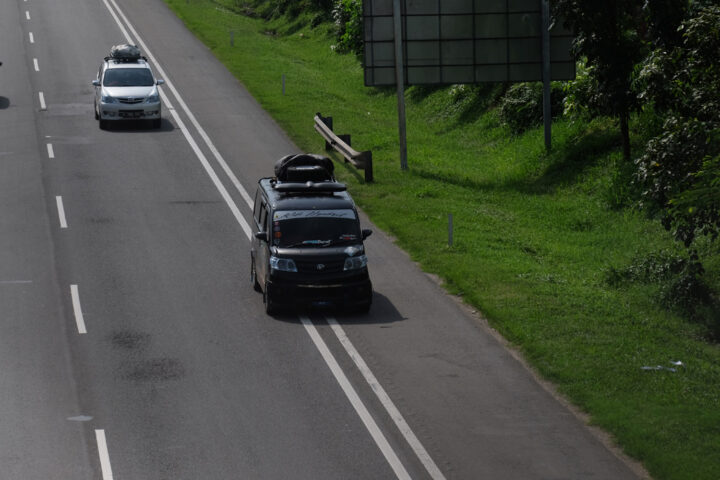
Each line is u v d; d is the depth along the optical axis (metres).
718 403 30.00
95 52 102.38
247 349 34.75
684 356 35.16
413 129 82.75
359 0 103.62
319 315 38.69
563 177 61.97
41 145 68.38
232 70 97.25
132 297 40.38
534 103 74.25
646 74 44.47
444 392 30.92
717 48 40.94
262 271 39.25
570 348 34.50
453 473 25.42
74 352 34.41
